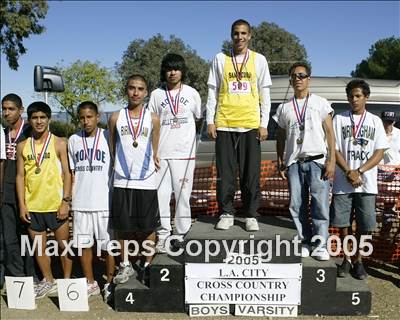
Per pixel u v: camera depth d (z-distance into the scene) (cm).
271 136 686
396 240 557
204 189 610
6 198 478
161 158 482
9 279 445
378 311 429
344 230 476
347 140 466
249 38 449
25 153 459
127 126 442
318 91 707
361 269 463
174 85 484
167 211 485
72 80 2695
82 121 452
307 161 445
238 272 420
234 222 486
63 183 468
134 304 432
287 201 579
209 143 675
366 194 459
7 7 2272
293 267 417
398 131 628
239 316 423
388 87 712
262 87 450
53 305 451
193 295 423
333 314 419
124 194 441
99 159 453
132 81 440
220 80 452
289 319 415
